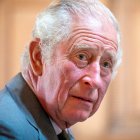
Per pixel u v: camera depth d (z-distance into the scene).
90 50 1.92
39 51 2.03
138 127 7.40
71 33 1.92
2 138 1.76
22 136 1.81
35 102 2.03
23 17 6.89
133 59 7.46
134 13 7.43
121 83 7.41
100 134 7.16
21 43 6.90
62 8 1.97
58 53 1.95
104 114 7.22
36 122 1.97
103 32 1.95
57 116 2.04
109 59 2.00
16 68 6.90
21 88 2.05
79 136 7.02
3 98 1.97
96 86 1.93
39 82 2.04
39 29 2.02
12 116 1.86
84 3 1.99
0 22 6.85
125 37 7.43
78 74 1.93
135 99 7.48
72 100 1.96
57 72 1.95
